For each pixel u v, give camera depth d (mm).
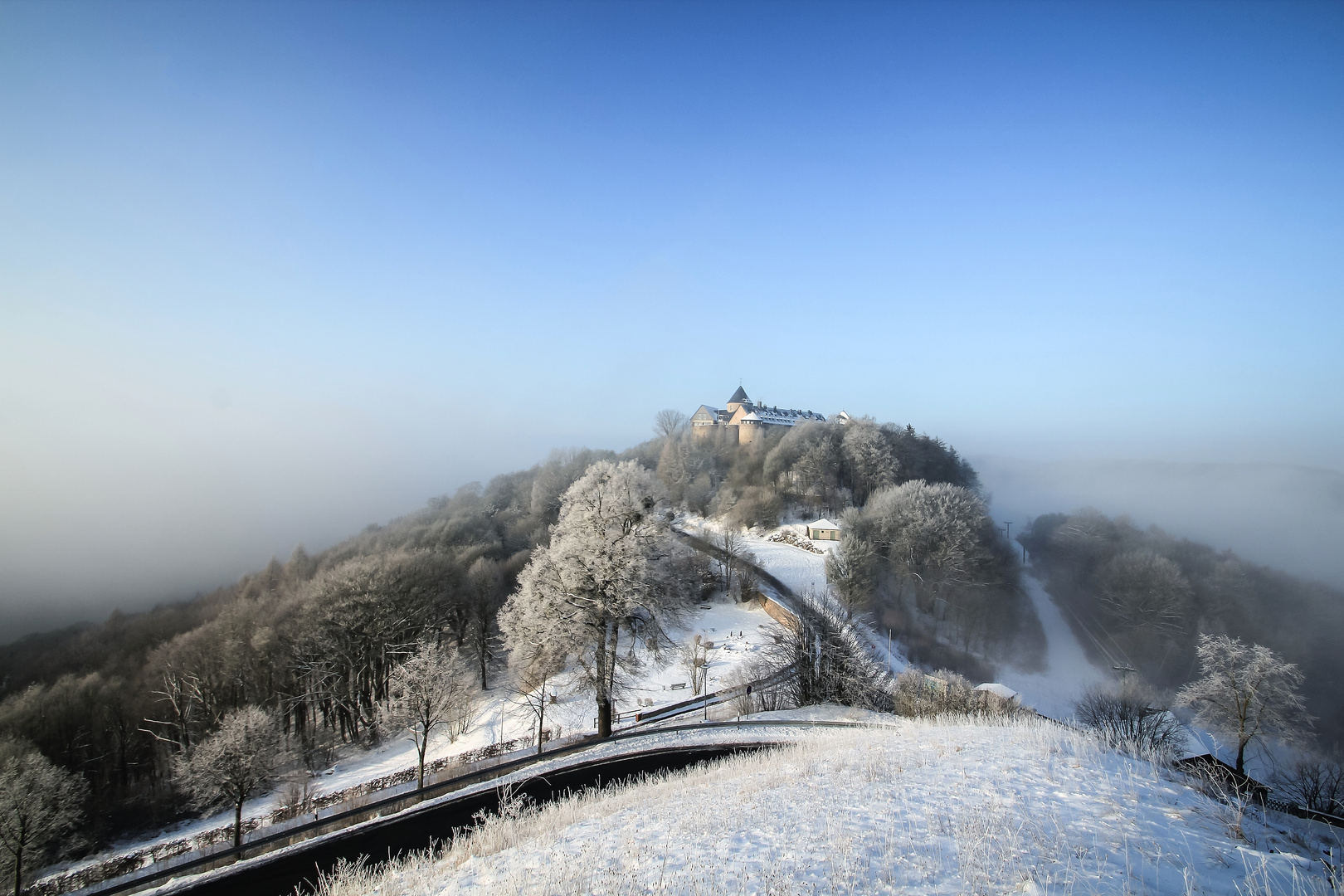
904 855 8430
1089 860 7738
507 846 12453
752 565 71438
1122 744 13945
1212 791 10805
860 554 64688
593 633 29344
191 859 26766
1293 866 7523
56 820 33250
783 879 7922
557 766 23984
